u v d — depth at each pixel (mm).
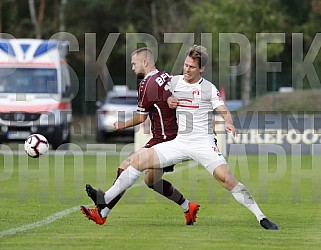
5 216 24953
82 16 114062
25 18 116562
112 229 22219
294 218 25109
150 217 25000
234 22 79375
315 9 91562
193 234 21328
